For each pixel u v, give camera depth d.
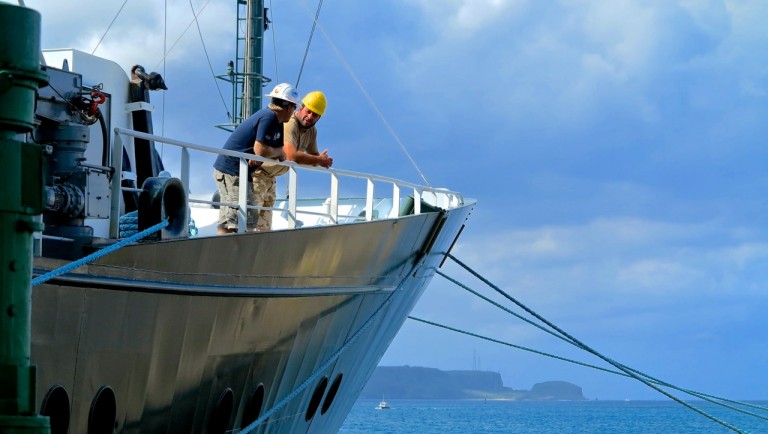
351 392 14.99
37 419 4.60
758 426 104.19
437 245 15.56
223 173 11.24
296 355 11.59
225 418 10.30
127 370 8.62
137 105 12.46
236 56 20.16
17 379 4.60
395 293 13.98
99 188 8.43
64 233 8.11
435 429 110.62
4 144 4.68
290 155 11.93
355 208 16.61
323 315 11.82
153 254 8.47
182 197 8.94
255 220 11.34
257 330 10.41
